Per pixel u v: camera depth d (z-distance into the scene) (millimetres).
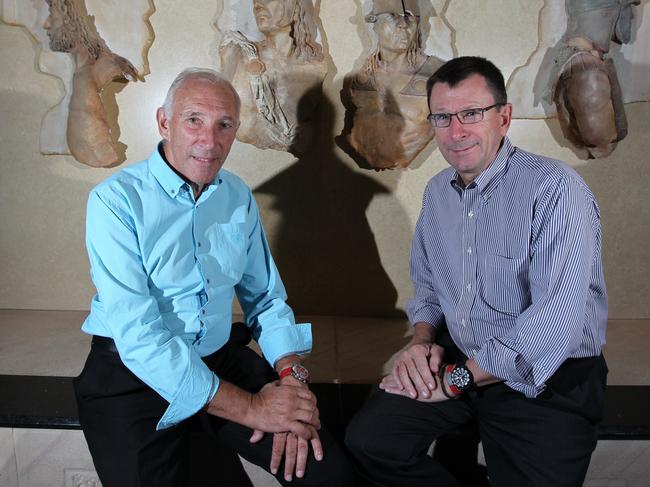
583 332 1370
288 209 2336
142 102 2252
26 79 2236
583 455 1301
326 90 2227
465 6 2152
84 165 2303
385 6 2145
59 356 1977
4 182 2336
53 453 1619
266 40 2172
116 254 1322
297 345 1575
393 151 2230
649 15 2121
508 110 1396
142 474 1290
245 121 2217
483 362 1320
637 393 1728
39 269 2406
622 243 2314
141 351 1297
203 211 1453
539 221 1310
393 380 1494
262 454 1369
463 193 1428
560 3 2125
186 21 2188
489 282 1404
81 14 2180
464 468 1641
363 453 1410
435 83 1374
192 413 1315
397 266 2373
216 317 1503
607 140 2197
